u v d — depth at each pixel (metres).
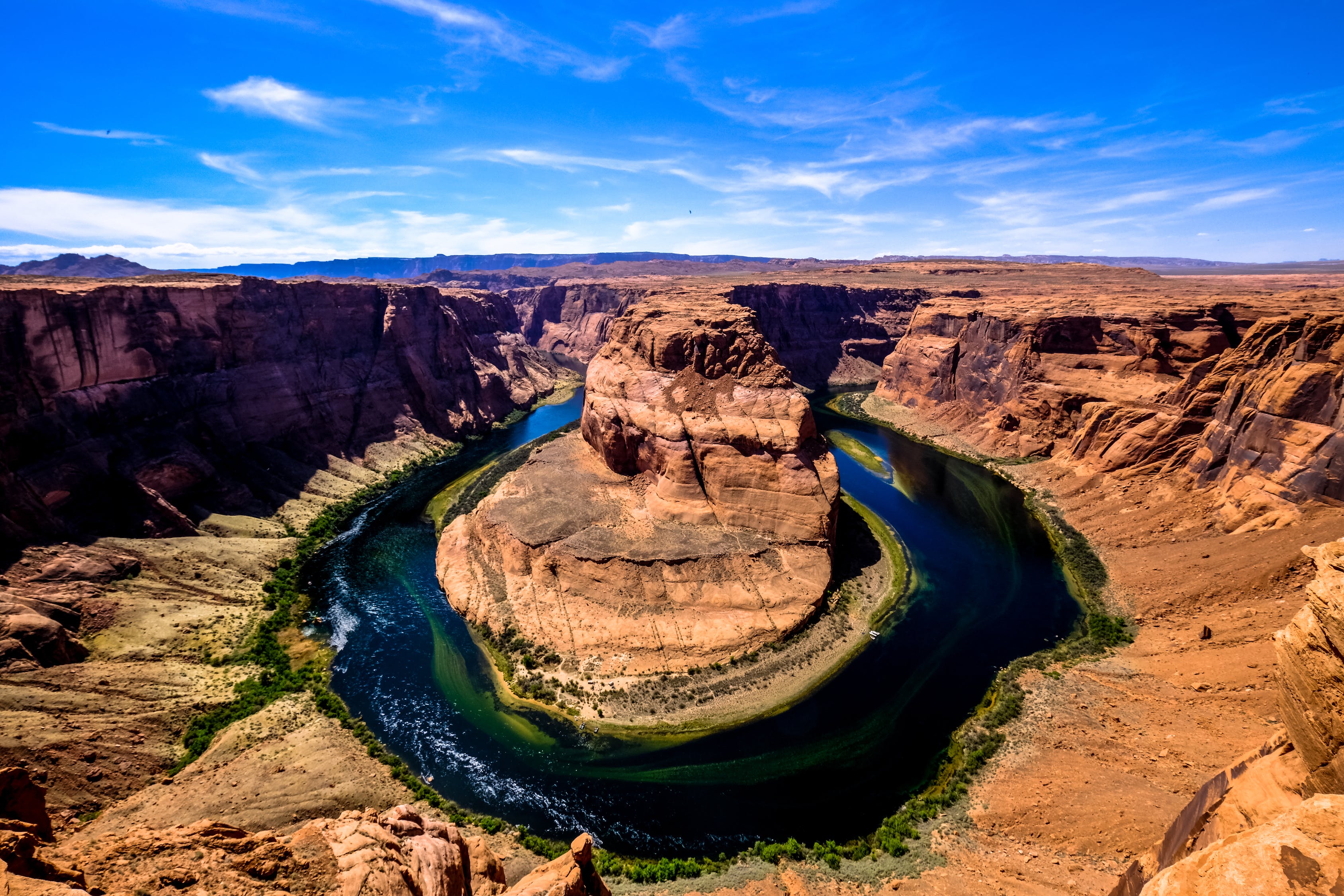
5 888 13.57
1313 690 17.59
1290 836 12.05
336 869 20.06
